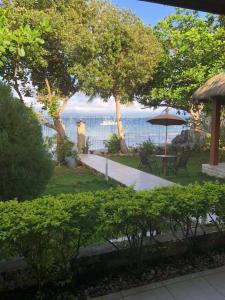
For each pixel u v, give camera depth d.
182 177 10.87
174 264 3.66
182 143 19.11
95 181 9.98
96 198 3.36
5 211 3.03
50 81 16.72
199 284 3.27
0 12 3.70
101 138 19.98
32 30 3.80
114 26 15.06
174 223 3.53
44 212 2.97
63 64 16.08
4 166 4.52
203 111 18.55
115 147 18.84
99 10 15.28
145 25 16.56
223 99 11.34
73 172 12.09
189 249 3.77
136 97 19.19
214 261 3.74
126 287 3.22
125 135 19.95
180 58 18.02
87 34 14.36
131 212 3.05
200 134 18.77
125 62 15.27
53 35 14.16
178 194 3.49
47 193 8.16
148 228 3.35
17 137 4.66
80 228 2.99
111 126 20.56
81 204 3.14
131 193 3.60
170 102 18.75
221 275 3.44
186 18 18.19
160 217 3.31
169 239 3.77
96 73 15.03
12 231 2.69
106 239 3.28
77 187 9.12
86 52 14.73
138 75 15.86
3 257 2.89
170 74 18.05
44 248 2.96
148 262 3.66
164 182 9.56
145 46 15.62
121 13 15.59
